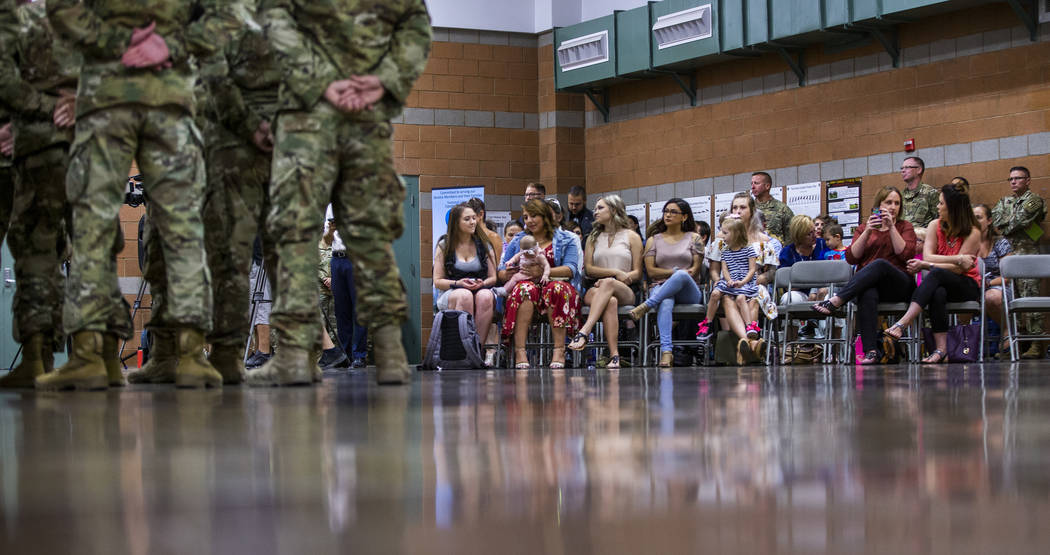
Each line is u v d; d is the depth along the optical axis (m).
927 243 10.23
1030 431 2.06
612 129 17.39
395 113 5.09
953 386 4.20
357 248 5.11
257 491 1.24
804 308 10.57
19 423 2.51
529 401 3.32
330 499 1.15
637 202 17.05
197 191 4.79
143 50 4.56
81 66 4.80
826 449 1.70
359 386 4.85
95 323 4.55
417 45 5.02
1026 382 4.57
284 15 4.89
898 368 7.39
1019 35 13.12
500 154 17.66
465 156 17.53
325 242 11.31
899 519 0.96
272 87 5.48
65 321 4.56
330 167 4.97
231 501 1.15
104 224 4.59
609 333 10.39
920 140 13.96
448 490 1.22
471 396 3.72
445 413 2.78
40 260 5.39
